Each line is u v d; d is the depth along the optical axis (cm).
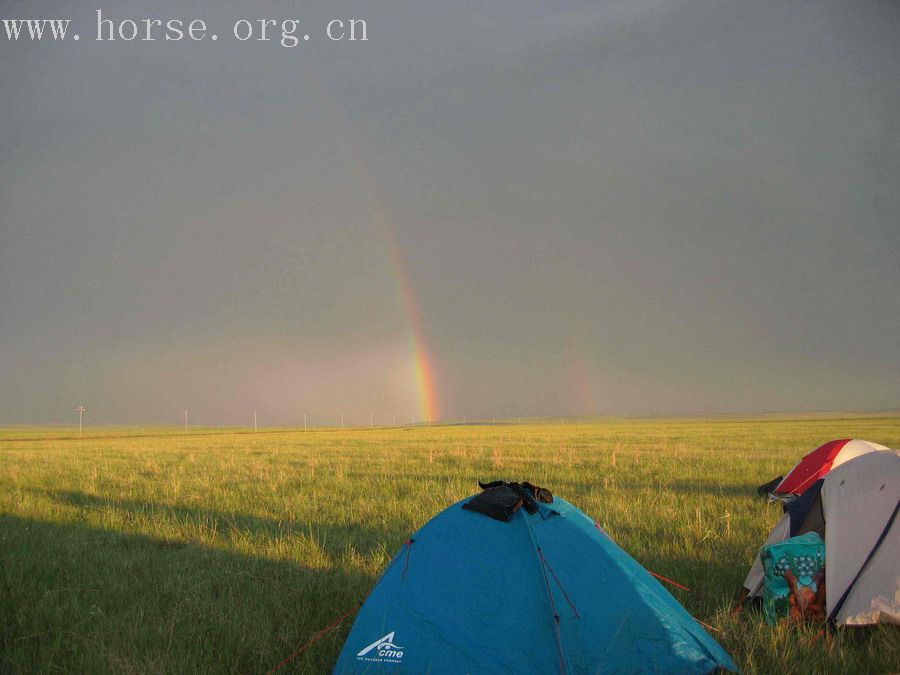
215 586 819
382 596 586
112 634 652
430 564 585
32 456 3825
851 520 670
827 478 723
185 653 607
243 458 3338
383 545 1013
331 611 721
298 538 1084
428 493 1611
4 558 962
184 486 1917
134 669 569
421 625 549
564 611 536
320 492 1719
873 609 624
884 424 9438
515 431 9650
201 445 5553
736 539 1018
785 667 564
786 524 747
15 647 637
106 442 6769
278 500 1569
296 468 2536
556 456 2933
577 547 585
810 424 10106
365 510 1388
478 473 2141
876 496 669
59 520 1362
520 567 559
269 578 841
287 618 703
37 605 745
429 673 525
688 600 760
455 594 557
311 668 586
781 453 3131
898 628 623
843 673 560
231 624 666
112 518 1330
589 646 526
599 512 1268
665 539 1016
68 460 3359
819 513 731
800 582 665
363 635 567
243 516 1349
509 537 581
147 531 1208
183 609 722
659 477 1972
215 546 1055
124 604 757
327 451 3972
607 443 4603
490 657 521
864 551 649
